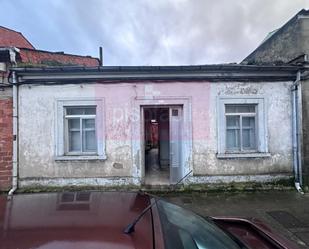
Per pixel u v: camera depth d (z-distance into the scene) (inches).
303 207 251.3
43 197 90.4
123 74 311.6
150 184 321.7
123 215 75.5
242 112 325.4
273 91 319.6
